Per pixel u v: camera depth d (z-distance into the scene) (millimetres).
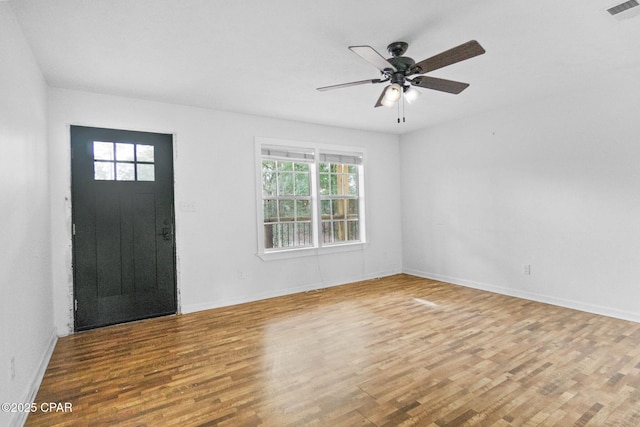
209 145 4141
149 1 2002
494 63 3014
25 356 2139
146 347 2980
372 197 5594
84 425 1917
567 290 3842
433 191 5348
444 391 2195
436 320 3502
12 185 1969
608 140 3473
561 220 3863
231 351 2857
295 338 3109
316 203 5008
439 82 2609
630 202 3350
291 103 3988
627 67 3184
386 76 2564
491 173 4539
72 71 2959
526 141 4141
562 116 3816
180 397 2182
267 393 2209
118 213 3650
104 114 3547
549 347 2809
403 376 2389
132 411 2041
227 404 2094
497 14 2232
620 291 3441
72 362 2707
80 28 2277
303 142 4887
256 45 2578
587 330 3154
